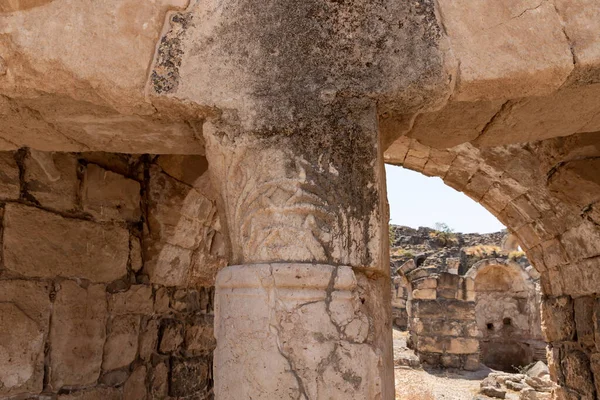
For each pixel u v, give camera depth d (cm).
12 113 175
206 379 370
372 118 156
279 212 148
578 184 313
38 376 229
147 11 162
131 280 291
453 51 157
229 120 157
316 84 156
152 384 308
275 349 140
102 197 271
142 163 300
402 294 1616
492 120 190
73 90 161
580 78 161
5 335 216
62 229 246
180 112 164
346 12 161
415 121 187
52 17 159
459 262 1391
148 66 160
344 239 148
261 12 162
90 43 158
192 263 350
